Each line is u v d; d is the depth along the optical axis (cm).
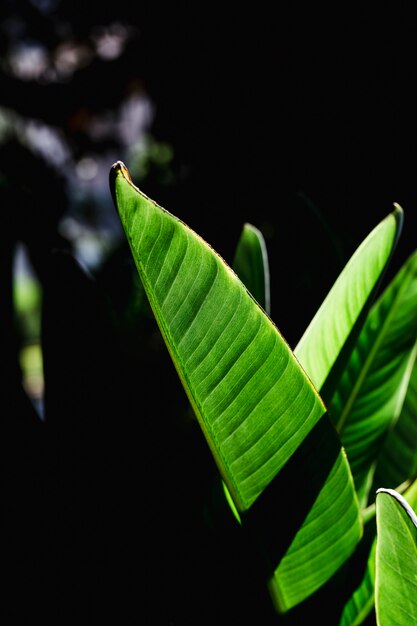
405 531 79
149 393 109
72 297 105
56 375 104
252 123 314
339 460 88
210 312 81
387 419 108
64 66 374
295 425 85
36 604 97
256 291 109
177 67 329
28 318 611
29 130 395
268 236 294
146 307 118
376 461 112
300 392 84
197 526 101
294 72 301
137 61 344
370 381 107
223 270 80
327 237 120
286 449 86
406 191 283
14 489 100
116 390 104
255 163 315
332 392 99
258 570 95
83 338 105
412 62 279
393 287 107
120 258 142
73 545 99
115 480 102
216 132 323
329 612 94
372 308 108
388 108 286
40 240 112
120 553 100
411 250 262
